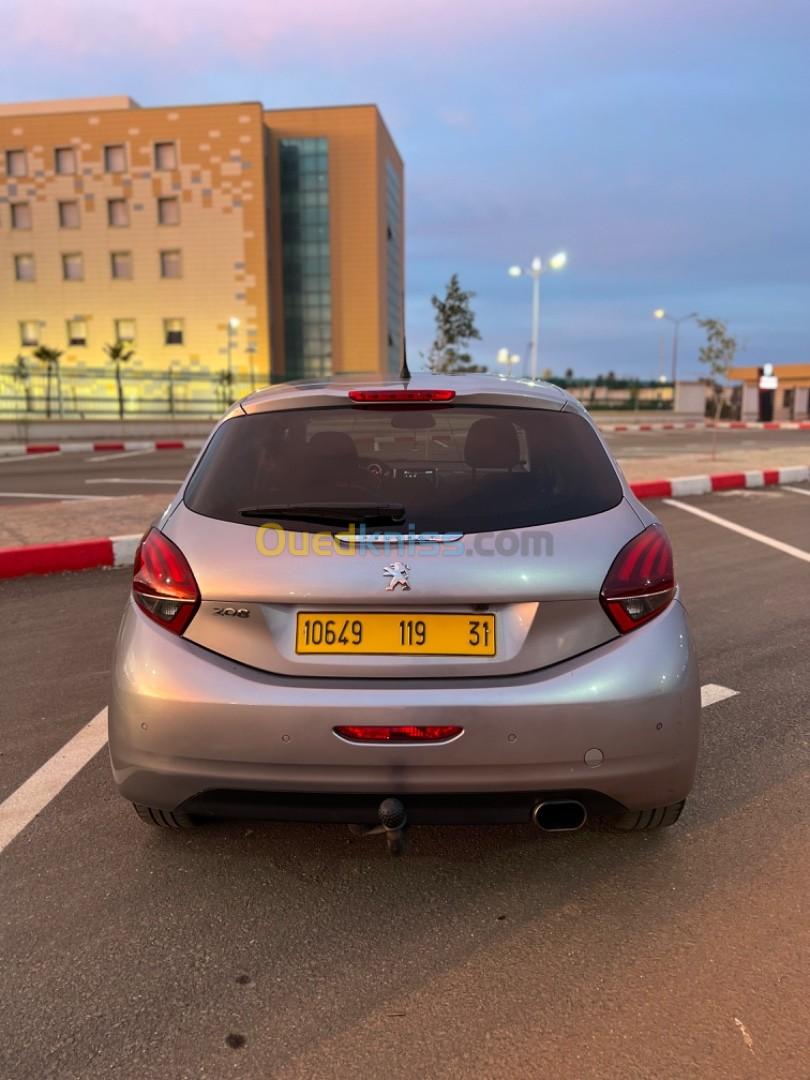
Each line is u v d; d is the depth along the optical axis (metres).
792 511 9.69
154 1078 1.68
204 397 47.19
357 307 52.72
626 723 2.03
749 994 1.90
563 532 2.12
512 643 2.05
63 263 47.66
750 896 2.28
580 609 2.07
